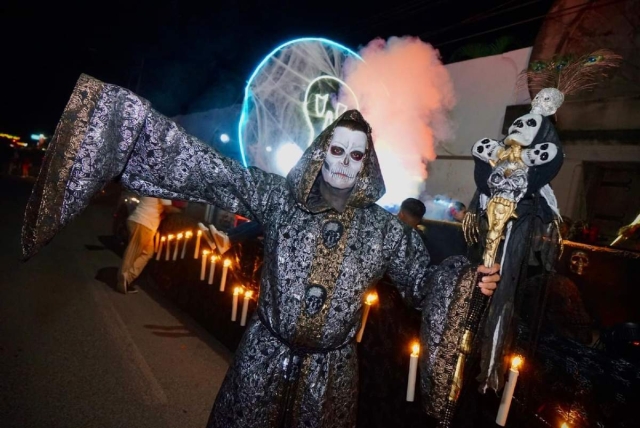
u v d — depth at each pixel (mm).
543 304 1967
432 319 1840
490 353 1855
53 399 3193
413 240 2043
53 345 4055
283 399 1862
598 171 6129
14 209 12664
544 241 1915
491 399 2090
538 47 6621
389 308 2672
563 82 1982
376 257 1933
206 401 3512
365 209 1974
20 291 5391
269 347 1872
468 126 7566
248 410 1837
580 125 6188
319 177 1994
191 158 1795
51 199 1598
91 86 1652
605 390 1753
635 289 2629
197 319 5203
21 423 2854
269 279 1903
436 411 1845
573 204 6254
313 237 1855
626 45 5707
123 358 4027
